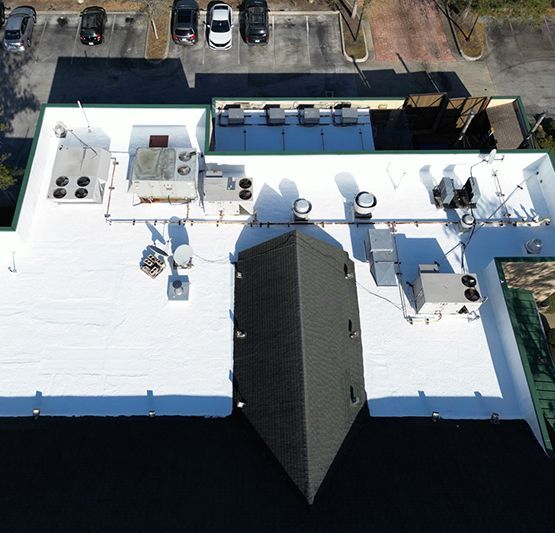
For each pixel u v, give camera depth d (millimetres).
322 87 32969
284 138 24844
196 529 14094
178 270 19469
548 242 20641
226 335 18219
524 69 34094
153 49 33969
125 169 21750
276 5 36125
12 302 18641
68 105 21797
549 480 15336
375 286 19547
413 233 20828
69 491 14656
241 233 20531
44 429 16141
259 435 15898
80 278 19219
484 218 21141
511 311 17719
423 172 22266
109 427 16266
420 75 33625
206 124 21891
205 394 17125
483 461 15680
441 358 18172
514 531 14258
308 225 20906
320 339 16875
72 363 17594
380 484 15070
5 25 33438
